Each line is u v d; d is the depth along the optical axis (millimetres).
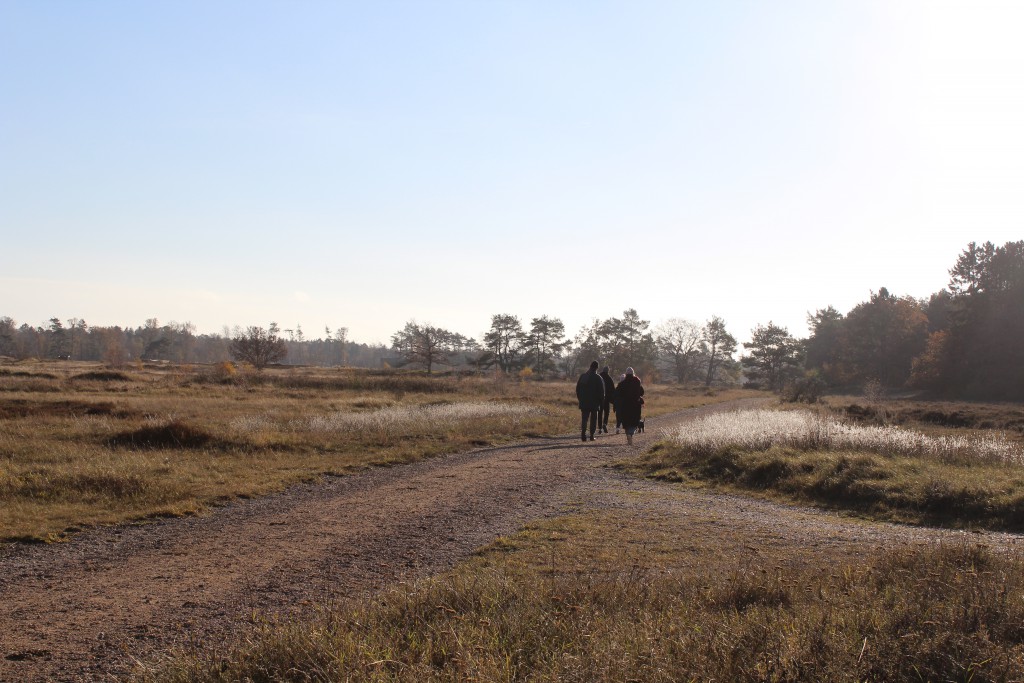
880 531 8945
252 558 7613
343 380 47594
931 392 61312
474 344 144250
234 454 15219
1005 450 13773
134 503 10531
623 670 3588
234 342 71125
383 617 4703
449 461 15391
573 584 5418
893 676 3748
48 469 12242
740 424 16188
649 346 108250
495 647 4047
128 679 4352
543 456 15758
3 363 70000
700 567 6703
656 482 12766
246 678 3836
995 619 4402
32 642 5164
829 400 50000
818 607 4777
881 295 85000
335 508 10367
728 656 3809
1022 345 56000
